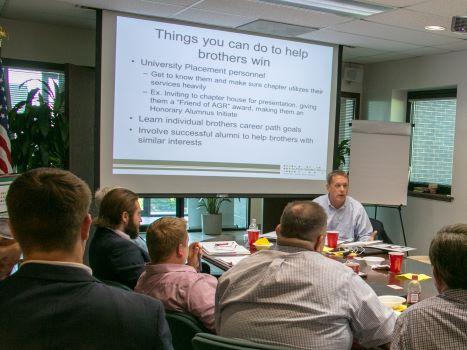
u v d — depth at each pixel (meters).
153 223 1.91
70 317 0.78
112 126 3.96
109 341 0.79
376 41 4.59
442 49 4.81
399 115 5.71
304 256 1.54
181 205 5.62
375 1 3.33
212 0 3.46
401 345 1.30
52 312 0.78
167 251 1.83
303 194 4.67
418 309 1.30
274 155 4.54
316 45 4.64
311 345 1.43
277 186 4.56
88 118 4.34
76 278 0.82
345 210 3.72
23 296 0.79
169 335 0.87
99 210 2.54
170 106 4.14
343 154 5.68
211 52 4.23
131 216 2.50
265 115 4.48
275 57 4.48
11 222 0.83
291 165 4.61
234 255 2.75
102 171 3.96
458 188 4.86
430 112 5.54
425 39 4.41
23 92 4.52
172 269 1.81
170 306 1.72
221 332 1.57
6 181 2.13
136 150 4.05
